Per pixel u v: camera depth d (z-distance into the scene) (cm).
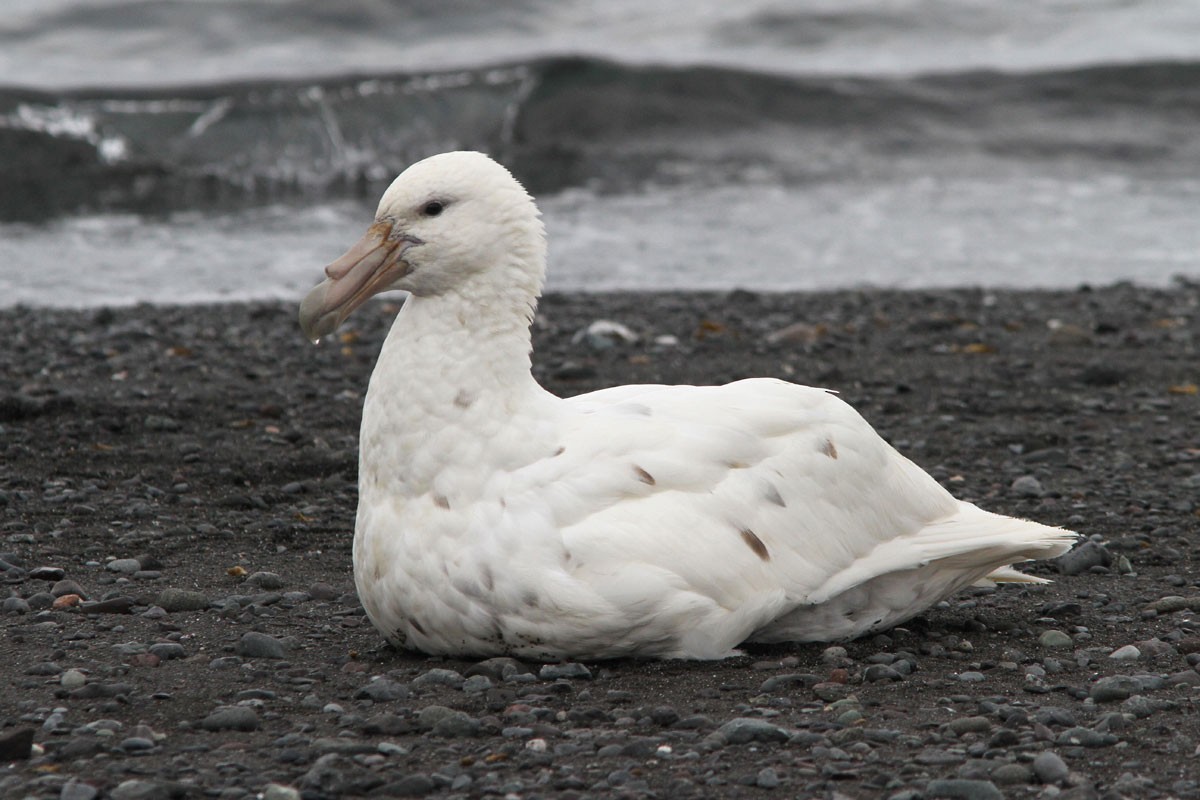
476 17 4662
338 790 655
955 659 855
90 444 1364
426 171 822
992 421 1530
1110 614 952
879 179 3500
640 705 757
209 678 800
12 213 2920
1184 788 664
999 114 3956
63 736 713
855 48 4684
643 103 3822
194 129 3500
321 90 3669
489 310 820
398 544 801
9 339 1828
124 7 4428
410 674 809
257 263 2527
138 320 1983
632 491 800
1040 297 2266
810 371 1741
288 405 1537
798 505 829
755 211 3097
